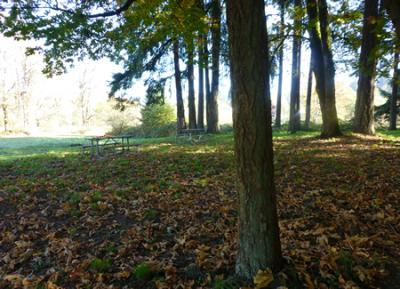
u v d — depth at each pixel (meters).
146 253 3.55
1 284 3.18
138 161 8.94
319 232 3.51
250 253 2.69
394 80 13.72
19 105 35.09
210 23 7.82
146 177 6.87
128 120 31.61
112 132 26.30
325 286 2.55
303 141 11.05
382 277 2.66
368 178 5.59
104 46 6.62
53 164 9.18
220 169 7.31
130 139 18.61
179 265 3.22
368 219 3.82
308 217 4.03
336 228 3.66
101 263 3.31
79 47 6.31
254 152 2.54
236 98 2.51
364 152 8.09
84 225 4.45
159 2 6.07
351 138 10.60
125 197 5.54
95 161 9.35
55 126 44.03
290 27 11.24
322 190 5.09
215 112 17.61
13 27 5.46
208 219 4.33
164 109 24.41
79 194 5.76
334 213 4.09
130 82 13.93
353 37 12.06
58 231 4.29
